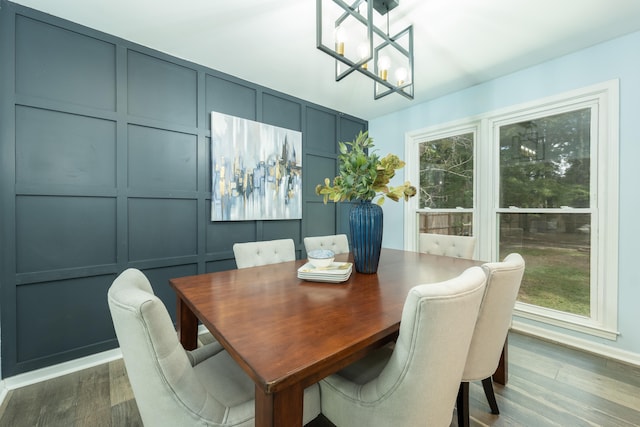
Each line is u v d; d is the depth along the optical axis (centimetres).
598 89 201
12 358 164
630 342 189
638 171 187
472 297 77
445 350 75
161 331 66
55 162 177
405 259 193
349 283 133
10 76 163
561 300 225
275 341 74
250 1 165
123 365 188
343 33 142
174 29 190
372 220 149
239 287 126
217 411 74
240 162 258
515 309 243
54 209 177
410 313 71
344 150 155
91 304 190
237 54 221
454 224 297
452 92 288
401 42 202
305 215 315
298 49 214
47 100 173
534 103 233
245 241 267
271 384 57
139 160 208
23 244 168
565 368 182
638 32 186
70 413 143
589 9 167
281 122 292
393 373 76
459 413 122
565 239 223
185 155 230
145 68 210
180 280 138
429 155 321
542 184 235
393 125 352
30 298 170
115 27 188
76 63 183
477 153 277
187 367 72
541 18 175
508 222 256
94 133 190
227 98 253
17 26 165
